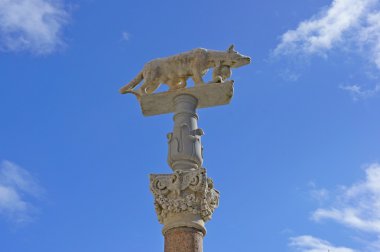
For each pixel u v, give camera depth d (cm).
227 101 1525
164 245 1341
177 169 1412
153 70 1566
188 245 1316
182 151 1427
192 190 1366
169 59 1563
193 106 1513
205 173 1372
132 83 1595
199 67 1539
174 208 1349
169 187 1379
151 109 1562
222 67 1547
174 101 1526
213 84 1505
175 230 1336
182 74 1556
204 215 1362
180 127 1467
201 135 1480
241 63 1557
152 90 1584
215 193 1425
